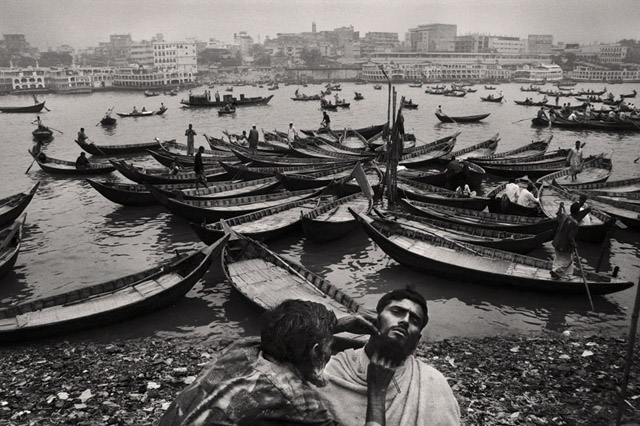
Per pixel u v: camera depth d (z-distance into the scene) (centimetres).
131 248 2195
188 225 2495
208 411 269
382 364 329
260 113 8456
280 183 2966
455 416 374
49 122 7200
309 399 291
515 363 1242
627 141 5166
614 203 2492
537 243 1855
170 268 1666
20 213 2406
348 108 9275
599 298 1652
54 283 1838
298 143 4256
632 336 758
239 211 2377
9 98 14125
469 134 5794
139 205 2772
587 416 1003
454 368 1212
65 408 1028
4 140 5450
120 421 973
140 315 1513
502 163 3547
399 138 2495
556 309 1581
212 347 1366
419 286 1762
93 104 11262
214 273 1875
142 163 4159
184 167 3609
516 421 978
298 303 316
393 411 359
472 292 1702
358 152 4150
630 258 2033
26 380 1159
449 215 2302
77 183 3375
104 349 1334
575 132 5859
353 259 2042
